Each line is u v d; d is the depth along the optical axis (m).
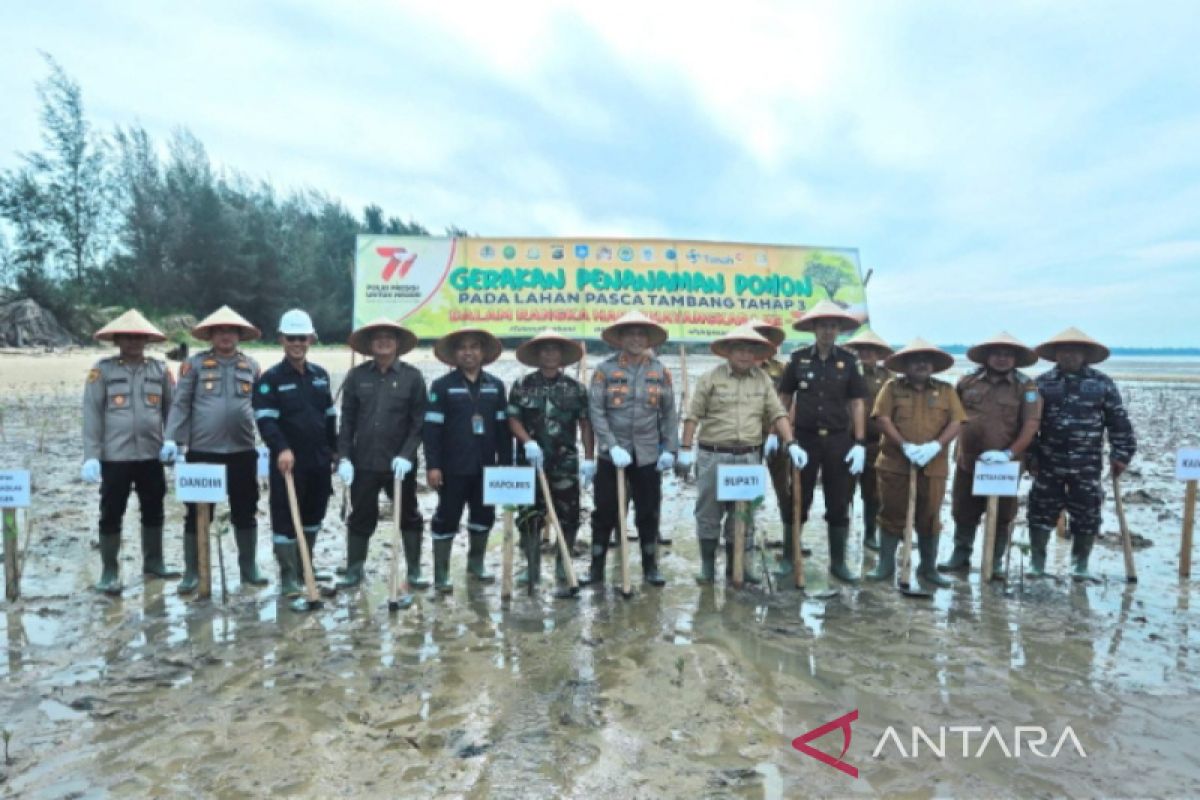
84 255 40.94
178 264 42.91
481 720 3.52
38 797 2.90
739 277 9.17
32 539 6.64
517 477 5.21
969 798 2.94
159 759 3.18
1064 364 5.88
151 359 5.68
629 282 8.83
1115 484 5.82
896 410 5.82
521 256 8.65
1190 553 5.93
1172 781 3.07
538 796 2.91
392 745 3.29
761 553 6.03
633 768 3.11
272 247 45.84
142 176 44.66
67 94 39.41
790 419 6.12
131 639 4.52
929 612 5.11
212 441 5.45
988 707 3.72
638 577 5.92
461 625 4.79
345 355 34.94
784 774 3.09
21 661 4.17
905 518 5.80
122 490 5.39
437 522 5.47
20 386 19.53
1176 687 3.95
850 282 9.46
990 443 5.92
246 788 2.96
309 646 4.42
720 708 3.65
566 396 5.76
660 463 5.60
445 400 5.52
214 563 6.14
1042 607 5.21
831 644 4.51
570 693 3.80
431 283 8.48
